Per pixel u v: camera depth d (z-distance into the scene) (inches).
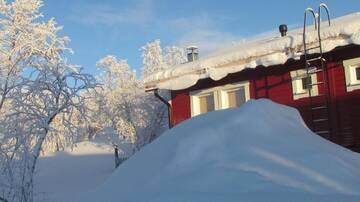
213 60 486.6
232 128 213.9
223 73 468.8
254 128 213.6
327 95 419.5
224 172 183.3
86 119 473.7
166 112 1157.7
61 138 467.2
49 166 1075.3
